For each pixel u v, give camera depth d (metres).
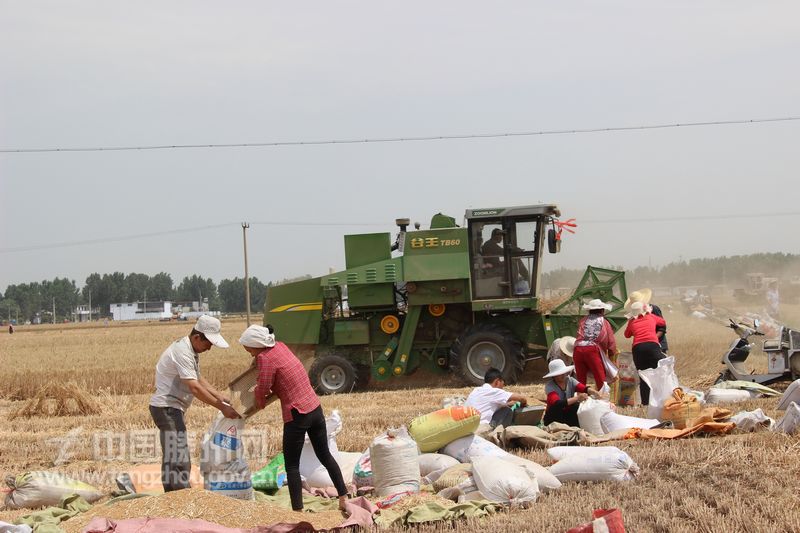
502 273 18.05
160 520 6.63
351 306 18.20
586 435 9.60
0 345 45.03
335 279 18.23
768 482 7.19
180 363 7.85
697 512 6.45
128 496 7.70
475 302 17.78
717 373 16.56
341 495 7.49
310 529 6.53
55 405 16.62
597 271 17.58
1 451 11.59
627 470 7.85
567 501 7.22
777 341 14.01
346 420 12.65
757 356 19.53
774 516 6.30
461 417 8.99
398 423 12.27
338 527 6.70
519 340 17.89
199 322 7.95
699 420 9.62
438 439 8.98
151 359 30.69
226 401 7.94
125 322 112.56
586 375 12.52
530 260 18.03
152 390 22.64
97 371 24.81
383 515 7.10
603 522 5.54
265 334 7.66
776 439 8.69
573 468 7.93
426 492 7.92
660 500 6.95
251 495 7.94
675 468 7.96
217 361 26.88
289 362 7.61
